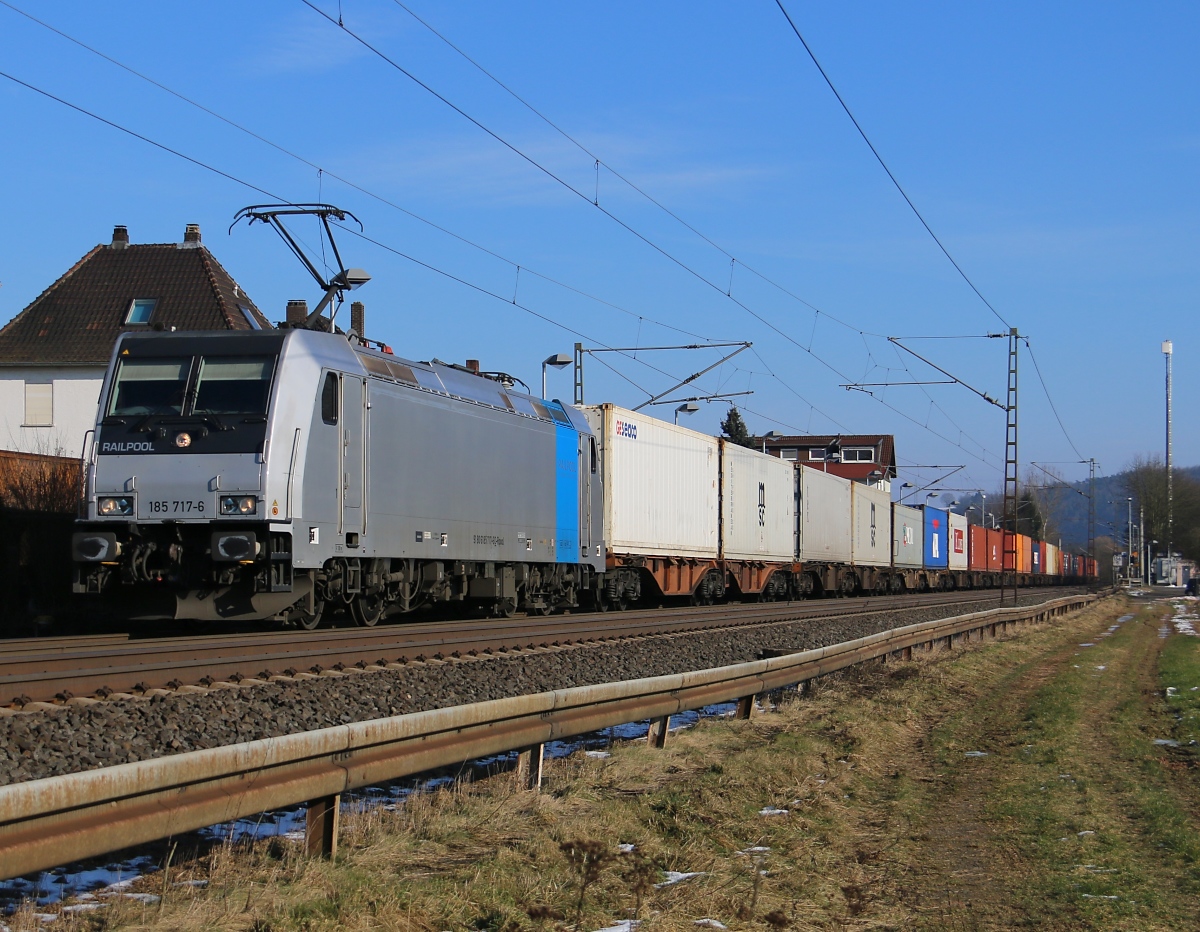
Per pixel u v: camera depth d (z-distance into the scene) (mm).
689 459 32188
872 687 16547
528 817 8188
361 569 17500
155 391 15352
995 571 71625
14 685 9703
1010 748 13055
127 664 11594
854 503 46750
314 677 11977
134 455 15008
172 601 15672
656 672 16016
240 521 14758
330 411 16219
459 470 20078
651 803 8852
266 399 15133
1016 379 42156
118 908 5781
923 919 6734
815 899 6961
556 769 9953
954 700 17109
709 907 6523
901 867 7852
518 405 22766
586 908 6367
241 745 6098
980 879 7613
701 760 10734
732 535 34906
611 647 17438
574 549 25000
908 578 55375
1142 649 31469
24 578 19250
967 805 9938
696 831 8125
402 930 5801
